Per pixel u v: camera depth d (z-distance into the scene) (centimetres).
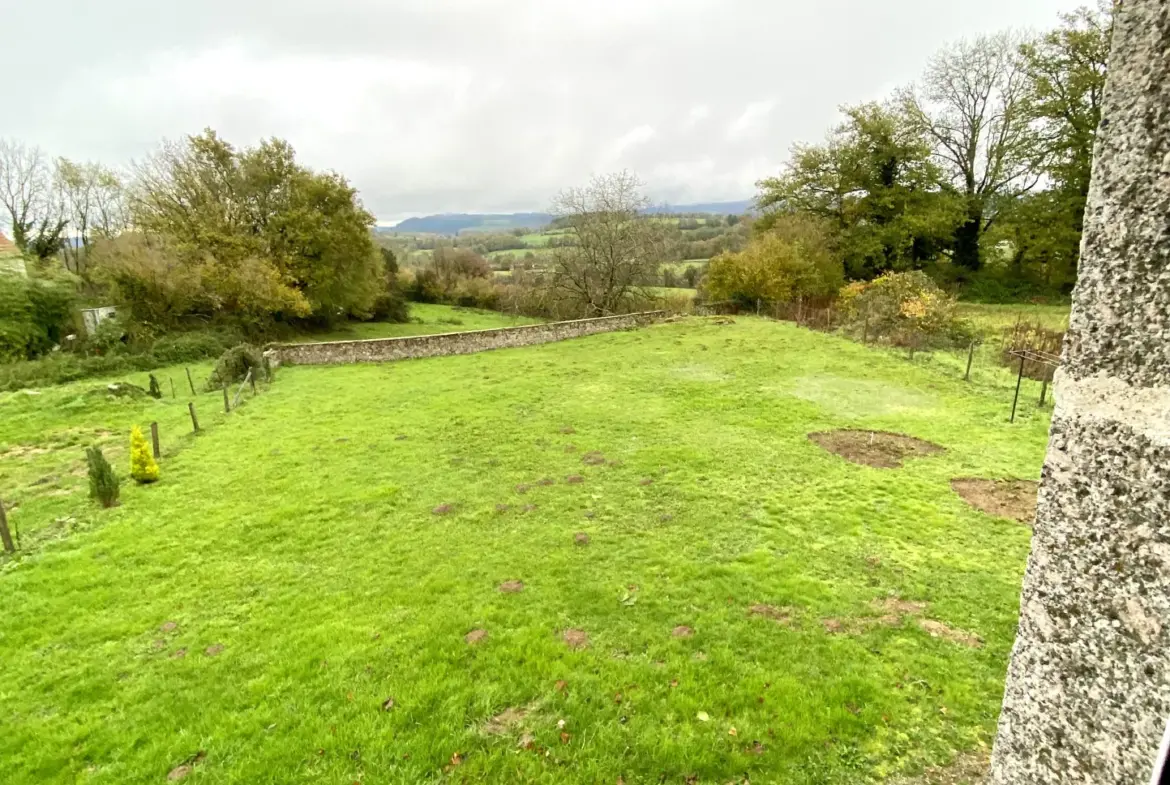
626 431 1350
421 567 798
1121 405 178
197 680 596
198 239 3098
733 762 460
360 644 632
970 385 1572
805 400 1531
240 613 714
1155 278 166
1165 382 164
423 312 5028
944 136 3409
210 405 1759
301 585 771
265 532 920
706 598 687
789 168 3625
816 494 968
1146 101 166
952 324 2170
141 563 840
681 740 482
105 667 625
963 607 650
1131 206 172
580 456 1202
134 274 2683
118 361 2306
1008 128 3195
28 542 909
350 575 789
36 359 2272
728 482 1034
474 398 1734
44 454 1345
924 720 491
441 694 549
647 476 1079
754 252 3189
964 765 447
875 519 871
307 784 459
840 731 484
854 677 541
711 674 558
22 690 596
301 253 3566
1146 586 173
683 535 850
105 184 3978
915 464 1079
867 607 656
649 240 3584
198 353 2602
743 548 804
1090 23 2705
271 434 1434
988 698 512
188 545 888
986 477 1009
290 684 575
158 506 1030
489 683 562
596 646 611
